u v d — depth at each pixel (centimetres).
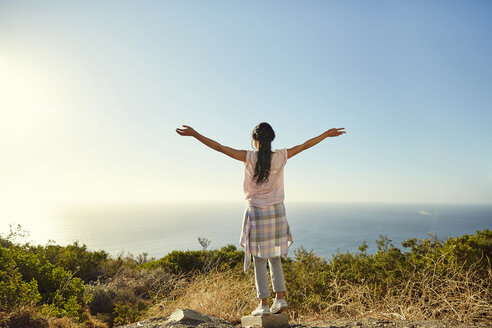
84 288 745
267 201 284
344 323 298
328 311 478
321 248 18525
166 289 737
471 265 440
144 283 975
